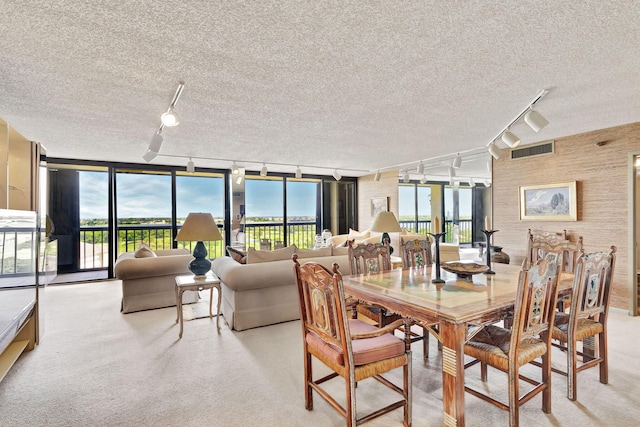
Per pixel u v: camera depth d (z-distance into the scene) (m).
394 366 1.75
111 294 4.73
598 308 2.13
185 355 2.68
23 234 2.46
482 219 8.59
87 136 3.99
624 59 2.08
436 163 6.40
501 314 1.79
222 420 1.84
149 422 1.82
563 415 1.86
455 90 2.59
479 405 1.98
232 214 7.06
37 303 2.90
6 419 1.85
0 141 2.60
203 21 1.64
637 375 2.29
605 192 3.87
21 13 1.55
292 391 2.14
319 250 3.75
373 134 4.03
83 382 2.25
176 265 4.00
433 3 1.50
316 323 1.81
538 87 2.54
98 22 1.64
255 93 2.64
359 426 1.78
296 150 5.03
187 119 3.34
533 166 4.64
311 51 1.96
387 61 2.09
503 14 1.59
